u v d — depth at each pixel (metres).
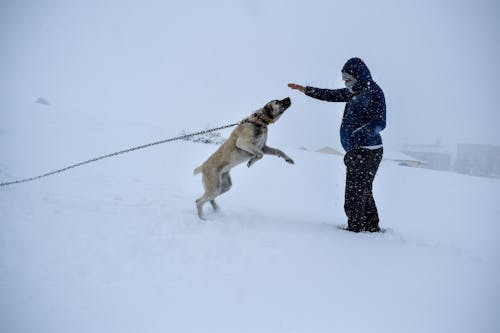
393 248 3.88
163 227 4.12
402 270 3.24
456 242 5.29
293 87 5.17
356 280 2.96
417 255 3.69
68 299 2.39
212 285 2.73
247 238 3.93
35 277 2.66
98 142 11.09
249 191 7.84
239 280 2.84
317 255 3.47
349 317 2.41
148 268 2.97
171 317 2.26
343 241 3.99
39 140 10.03
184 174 8.51
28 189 5.32
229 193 7.26
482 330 2.32
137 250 3.35
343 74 4.74
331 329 2.25
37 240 3.34
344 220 5.83
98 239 3.55
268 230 4.31
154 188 6.59
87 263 2.97
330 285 2.84
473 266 3.46
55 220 3.97
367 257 3.51
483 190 11.27
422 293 2.81
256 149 4.80
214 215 5.00
